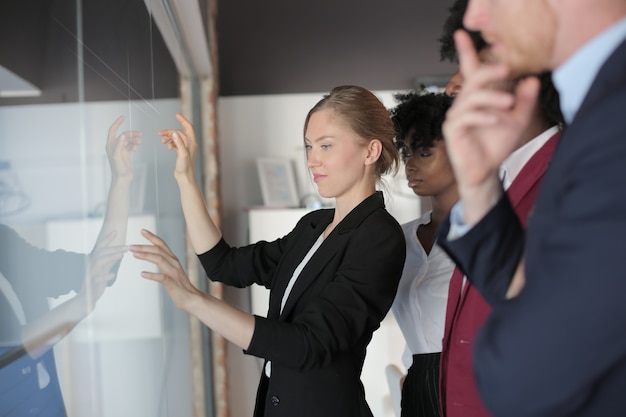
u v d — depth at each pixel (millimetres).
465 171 734
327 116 1658
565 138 668
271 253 1918
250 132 4973
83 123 1145
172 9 2598
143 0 1978
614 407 653
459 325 1414
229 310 1391
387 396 4184
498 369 653
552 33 662
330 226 1743
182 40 3072
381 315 1590
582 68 667
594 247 594
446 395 1444
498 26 684
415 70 5211
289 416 1571
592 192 607
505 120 710
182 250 2957
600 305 589
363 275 1549
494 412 679
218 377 4223
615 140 603
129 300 1647
